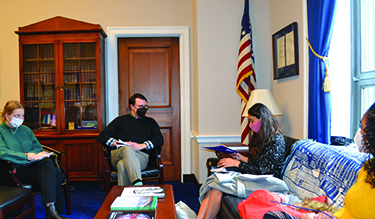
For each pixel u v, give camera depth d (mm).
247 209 1412
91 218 2363
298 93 2418
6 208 1726
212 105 3158
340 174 1410
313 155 1705
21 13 3385
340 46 2012
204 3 3141
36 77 3133
